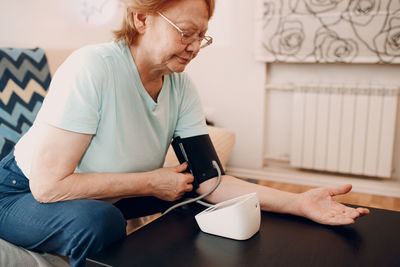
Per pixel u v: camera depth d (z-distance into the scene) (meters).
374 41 2.26
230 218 0.82
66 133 0.87
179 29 0.88
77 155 0.90
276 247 0.79
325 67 2.53
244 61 2.68
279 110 2.72
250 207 0.82
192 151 1.10
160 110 1.09
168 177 1.02
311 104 2.53
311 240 0.82
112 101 0.97
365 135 2.44
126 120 1.02
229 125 2.84
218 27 2.71
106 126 0.98
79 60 0.94
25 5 1.85
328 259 0.74
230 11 2.64
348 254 0.76
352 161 2.51
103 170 1.01
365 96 2.39
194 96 1.19
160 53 0.93
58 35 2.06
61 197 0.90
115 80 0.97
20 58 1.55
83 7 2.20
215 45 2.75
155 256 0.76
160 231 0.88
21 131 1.44
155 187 1.01
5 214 0.97
